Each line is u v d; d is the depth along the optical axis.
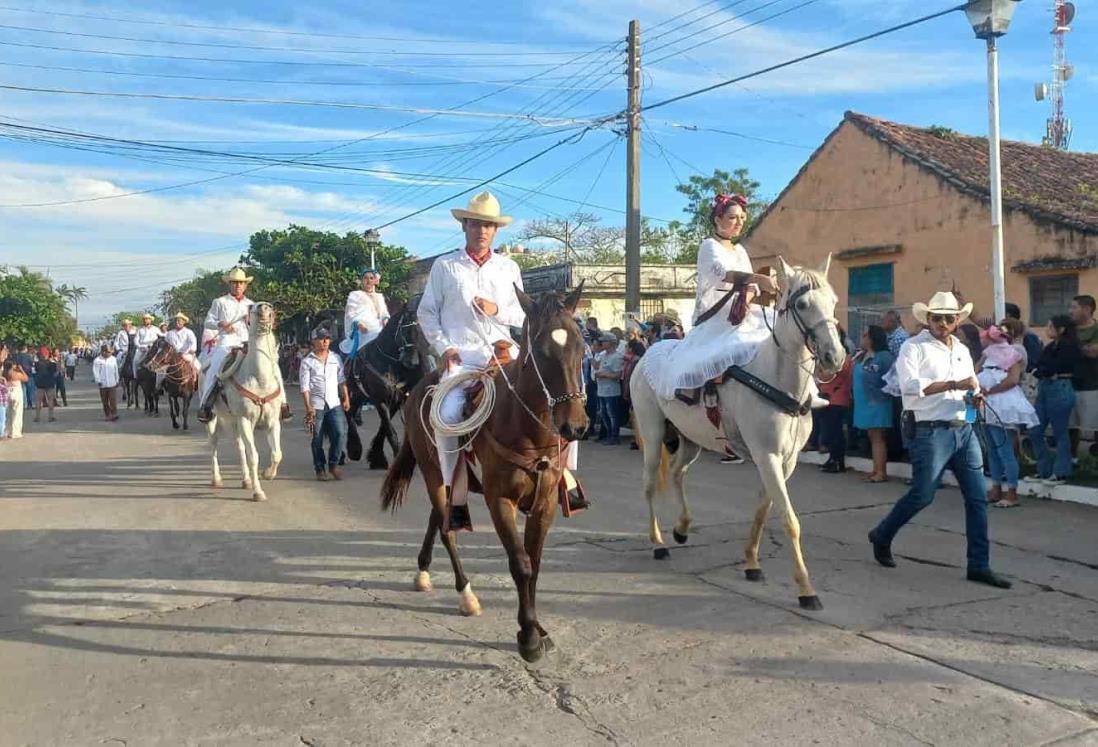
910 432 6.41
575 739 4.01
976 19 10.70
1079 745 3.85
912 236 15.56
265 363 9.84
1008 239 13.88
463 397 5.14
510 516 4.81
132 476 11.66
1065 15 19.16
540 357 4.57
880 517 8.43
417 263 35.34
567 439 4.48
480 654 5.06
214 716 4.32
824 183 17.33
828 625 5.41
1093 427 9.12
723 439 6.37
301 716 4.30
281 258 32.12
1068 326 9.06
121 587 6.50
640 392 7.19
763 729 4.05
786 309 5.67
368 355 11.35
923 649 4.99
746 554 6.45
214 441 10.66
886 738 3.94
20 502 9.88
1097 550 7.09
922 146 16.20
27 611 5.97
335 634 5.44
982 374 8.91
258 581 6.61
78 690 4.66
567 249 41.88
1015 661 4.80
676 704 4.34
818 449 11.84
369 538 7.91
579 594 6.14
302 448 14.51
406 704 4.42
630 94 17.75
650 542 7.52
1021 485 9.30
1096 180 16.20
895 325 11.12
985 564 6.27
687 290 27.50
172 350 18.02
